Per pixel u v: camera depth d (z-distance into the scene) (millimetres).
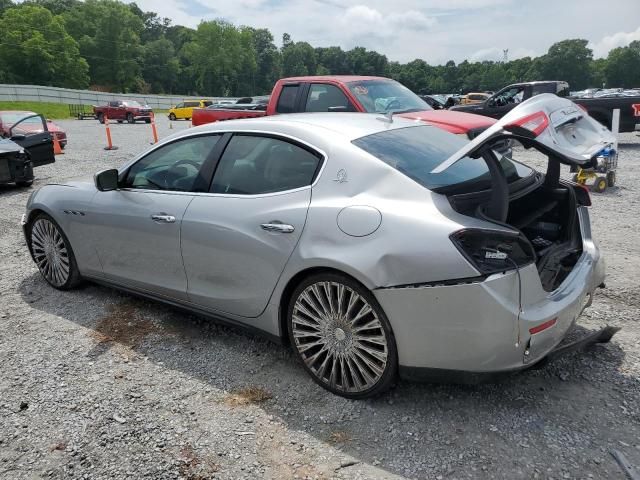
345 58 154875
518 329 2520
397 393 3010
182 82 135625
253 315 3293
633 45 138875
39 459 2574
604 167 8516
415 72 148250
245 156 3404
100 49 117312
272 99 8719
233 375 3273
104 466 2514
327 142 3094
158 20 163625
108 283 4293
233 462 2518
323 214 2885
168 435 2723
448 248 2500
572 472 2375
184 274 3600
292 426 2773
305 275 3000
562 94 14508
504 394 2979
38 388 3172
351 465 2479
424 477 2383
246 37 133750
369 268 2656
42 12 101750
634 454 2479
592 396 2941
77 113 46094
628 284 4488
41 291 4715
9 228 7102
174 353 3562
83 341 3756
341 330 2891
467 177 3010
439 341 2588
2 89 58062
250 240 3150
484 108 15203
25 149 10812
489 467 2424
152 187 3848
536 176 3457
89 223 4156
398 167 2895
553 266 2969
